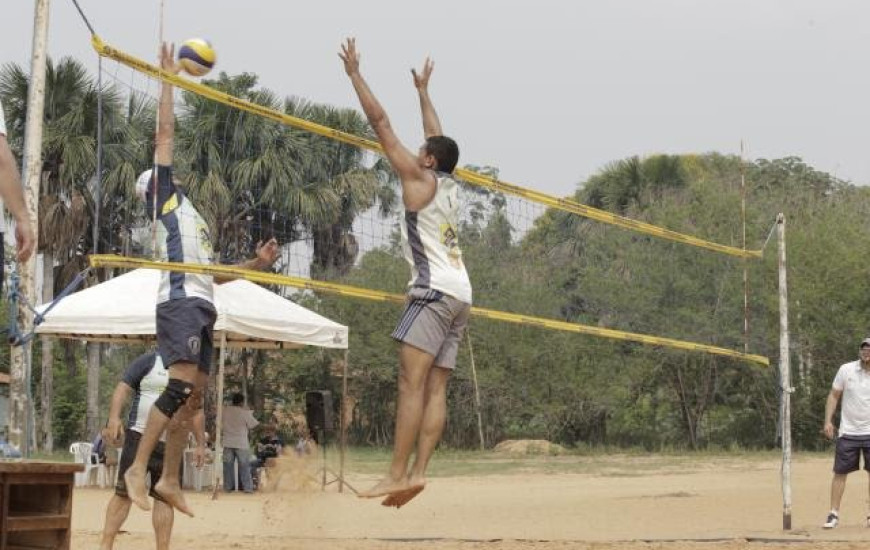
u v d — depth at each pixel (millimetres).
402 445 5660
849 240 31344
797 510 12539
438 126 6473
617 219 9820
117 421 7113
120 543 8734
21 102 26938
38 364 31844
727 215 31609
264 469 16453
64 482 5078
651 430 33469
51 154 26625
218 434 14578
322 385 32438
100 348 30344
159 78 6801
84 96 26703
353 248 24594
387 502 5820
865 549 8555
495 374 31391
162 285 6363
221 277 6910
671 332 30703
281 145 25875
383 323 31250
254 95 26734
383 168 26078
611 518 11641
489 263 32656
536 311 31938
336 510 12227
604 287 31422
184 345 6176
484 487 17062
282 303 15367
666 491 15727
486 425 32594
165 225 6594
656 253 31578
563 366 31984
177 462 6473
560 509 12766
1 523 4770
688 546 8797
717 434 32344
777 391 30609
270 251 7109
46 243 26641
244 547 8570
